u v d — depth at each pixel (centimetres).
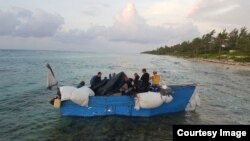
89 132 1234
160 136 1209
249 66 8206
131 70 5062
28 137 1161
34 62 7162
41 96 2064
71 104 1427
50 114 1532
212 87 2988
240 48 11725
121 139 1159
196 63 9112
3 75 3519
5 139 1130
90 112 1434
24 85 2630
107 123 1357
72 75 3856
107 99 1434
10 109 1641
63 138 1155
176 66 6925
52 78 1523
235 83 3506
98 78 1592
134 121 1400
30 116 1488
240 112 1756
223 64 9006
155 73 1585
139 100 1416
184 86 1599
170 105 1553
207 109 1786
